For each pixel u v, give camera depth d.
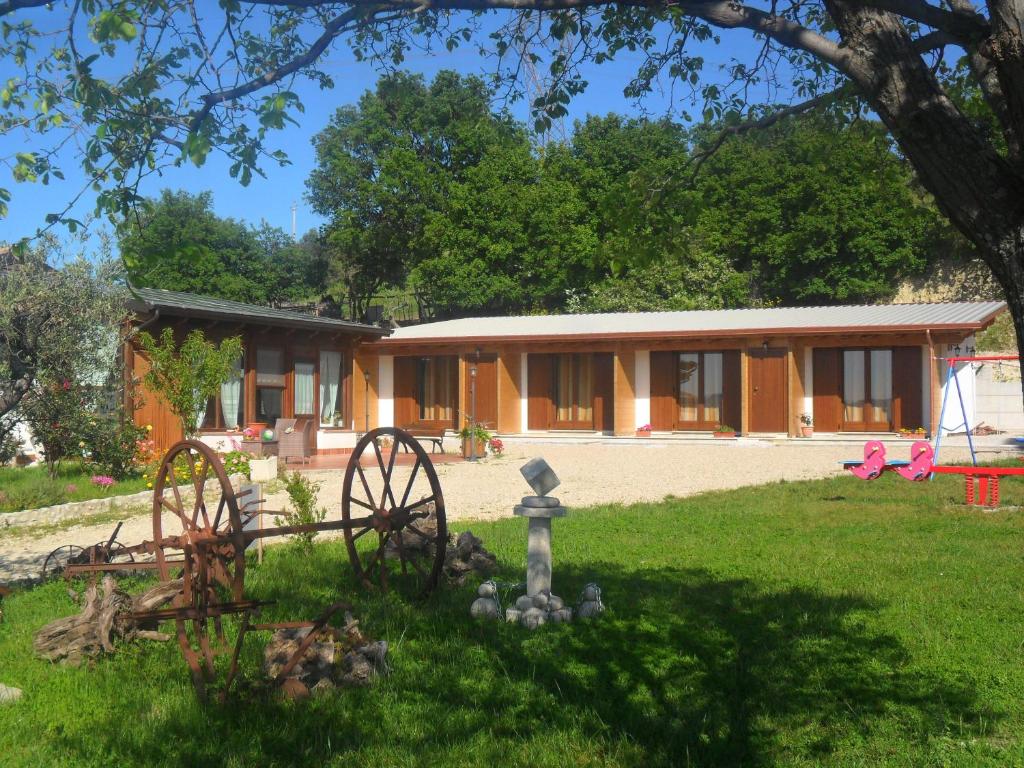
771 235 38.91
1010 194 3.45
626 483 15.20
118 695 5.05
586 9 6.08
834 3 3.91
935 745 4.32
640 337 22.62
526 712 4.84
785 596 6.97
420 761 4.23
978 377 24.38
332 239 41.09
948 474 14.84
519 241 37.88
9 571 8.84
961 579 7.44
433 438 22.69
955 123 3.55
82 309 13.30
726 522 10.61
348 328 21.61
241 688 5.04
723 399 23.47
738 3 4.41
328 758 4.27
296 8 5.44
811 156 6.79
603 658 5.67
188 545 5.64
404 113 39.91
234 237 46.25
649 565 8.29
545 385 25.19
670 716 4.75
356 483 15.24
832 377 22.55
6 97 4.81
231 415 18.95
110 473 14.80
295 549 9.11
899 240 38.59
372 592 7.32
